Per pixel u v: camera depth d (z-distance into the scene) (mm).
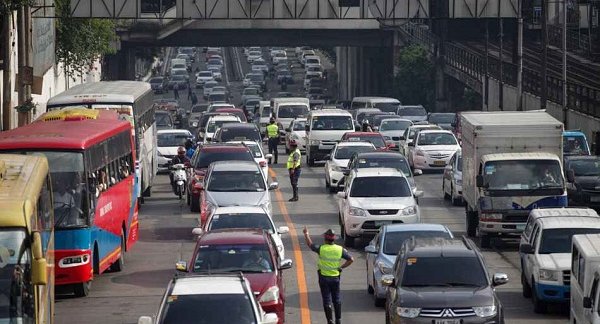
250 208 69375
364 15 186125
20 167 45406
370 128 142750
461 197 102812
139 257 78375
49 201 48562
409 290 50000
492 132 81500
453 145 131750
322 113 143625
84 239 61875
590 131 146375
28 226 39094
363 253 79250
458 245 53000
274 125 144250
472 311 48750
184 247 82375
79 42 180500
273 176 130000
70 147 62000
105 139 68125
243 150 102500
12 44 119188
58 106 94812
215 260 53938
